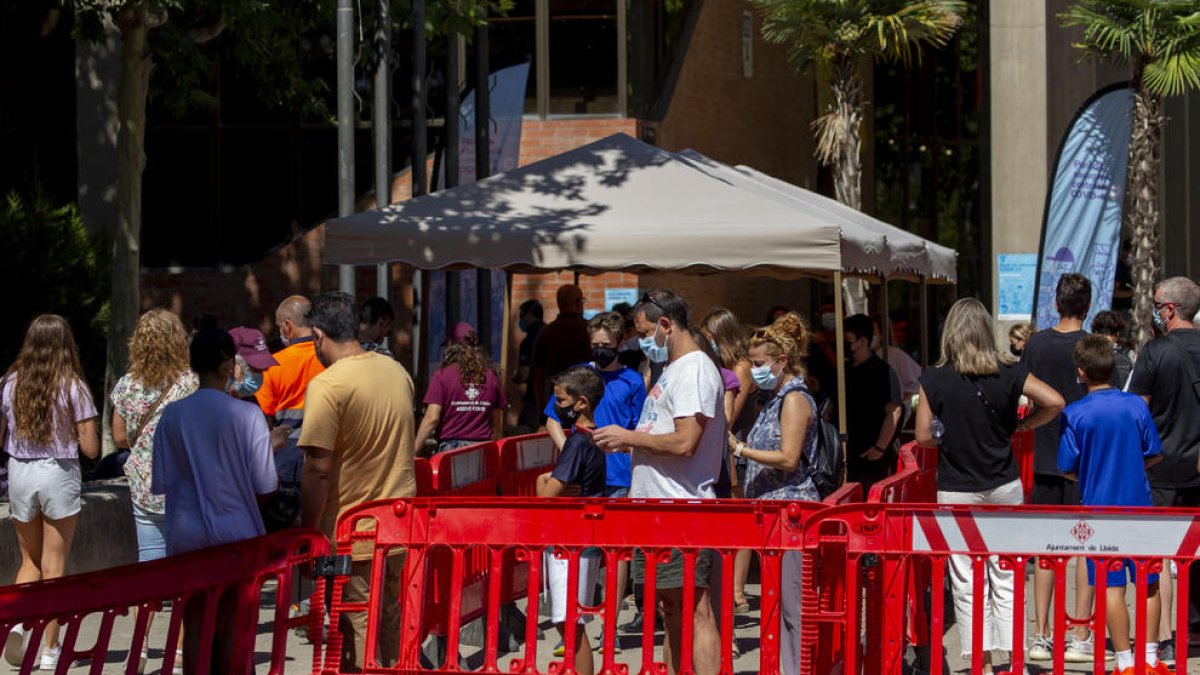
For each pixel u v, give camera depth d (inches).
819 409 541.0
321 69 1003.9
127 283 694.5
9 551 495.5
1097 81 1364.4
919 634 402.9
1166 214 1536.7
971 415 403.9
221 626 337.1
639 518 325.1
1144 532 315.0
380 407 350.6
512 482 485.1
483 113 837.2
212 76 1021.2
